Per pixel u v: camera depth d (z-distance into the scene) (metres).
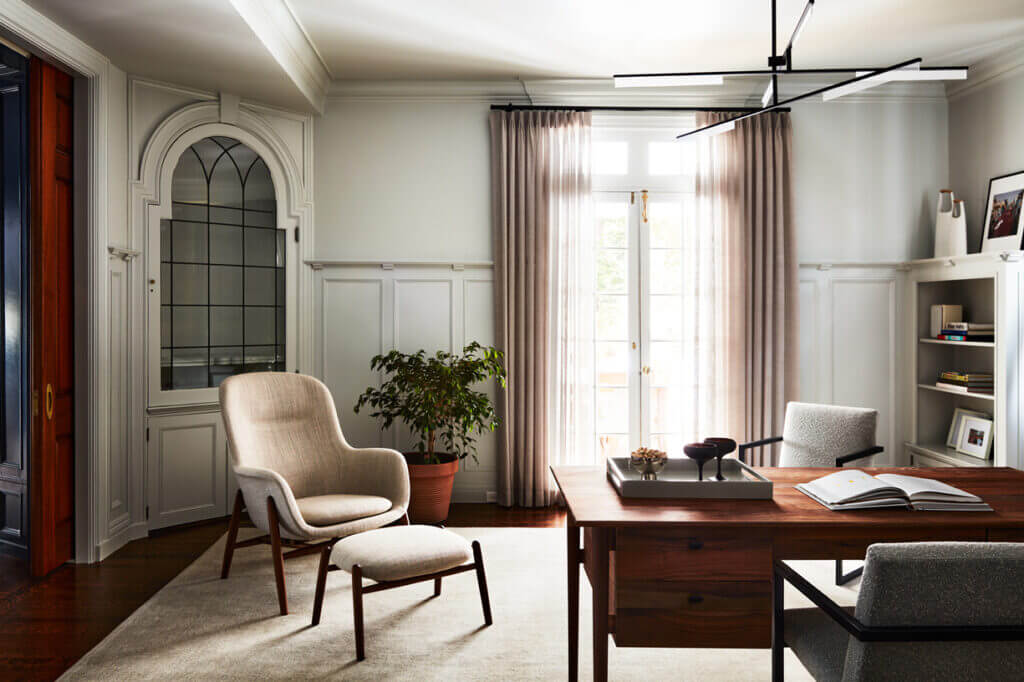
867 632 1.24
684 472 2.47
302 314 4.47
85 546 3.37
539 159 4.44
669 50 4.00
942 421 4.53
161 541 3.72
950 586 1.23
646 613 1.92
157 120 3.82
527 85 4.51
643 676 2.28
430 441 4.08
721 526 1.90
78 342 3.36
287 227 4.41
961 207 4.20
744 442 4.40
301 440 3.38
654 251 4.60
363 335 4.53
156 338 3.84
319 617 2.67
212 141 4.10
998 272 3.74
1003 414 3.71
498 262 4.45
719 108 4.43
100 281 3.39
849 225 4.59
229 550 3.16
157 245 3.84
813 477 2.50
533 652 2.44
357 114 4.54
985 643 1.26
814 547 1.93
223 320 4.17
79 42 3.21
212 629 2.62
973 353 4.35
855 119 4.58
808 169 4.57
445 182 4.55
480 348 4.25
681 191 4.56
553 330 4.45
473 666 2.34
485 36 3.79
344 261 4.47
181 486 3.97
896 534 1.92
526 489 4.41
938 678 1.28
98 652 2.42
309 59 3.98
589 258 4.46
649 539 1.90
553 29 3.70
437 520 4.01
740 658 2.42
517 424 4.43
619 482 2.24
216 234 4.13
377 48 3.95
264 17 3.25
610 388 4.61
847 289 4.59
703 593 1.91
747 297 4.41
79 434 3.37
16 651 2.46
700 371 4.48
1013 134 4.02
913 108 4.58
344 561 2.48
